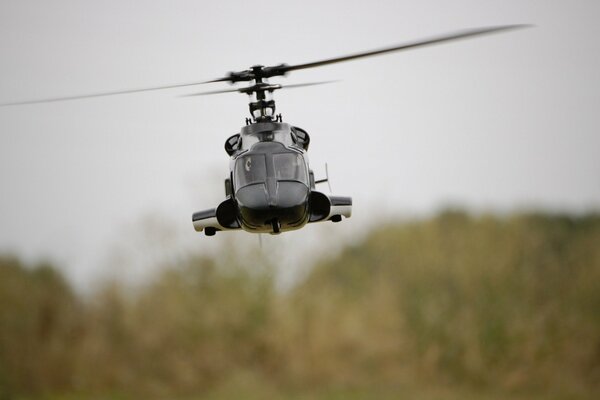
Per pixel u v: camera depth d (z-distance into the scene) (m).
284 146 43.16
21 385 126.81
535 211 155.38
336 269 140.75
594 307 130.12
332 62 43.06
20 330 129.25
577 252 142.38
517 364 124.56
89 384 128.50
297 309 131.75
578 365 124.56
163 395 126.94
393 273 139.38
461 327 128.12
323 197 43.12
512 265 138.12
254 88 45.72
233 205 43.53
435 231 146.00
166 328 130.88
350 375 127.44
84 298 135.25
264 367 130.00
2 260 134.50
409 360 128.62
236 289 130.62
